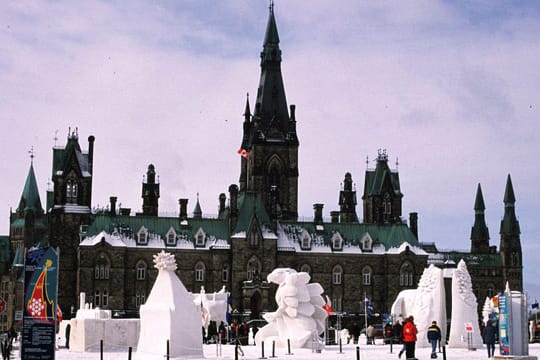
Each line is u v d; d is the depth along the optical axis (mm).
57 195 193625
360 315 194750
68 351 88062
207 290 190250
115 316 182875
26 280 54062
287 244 194625
